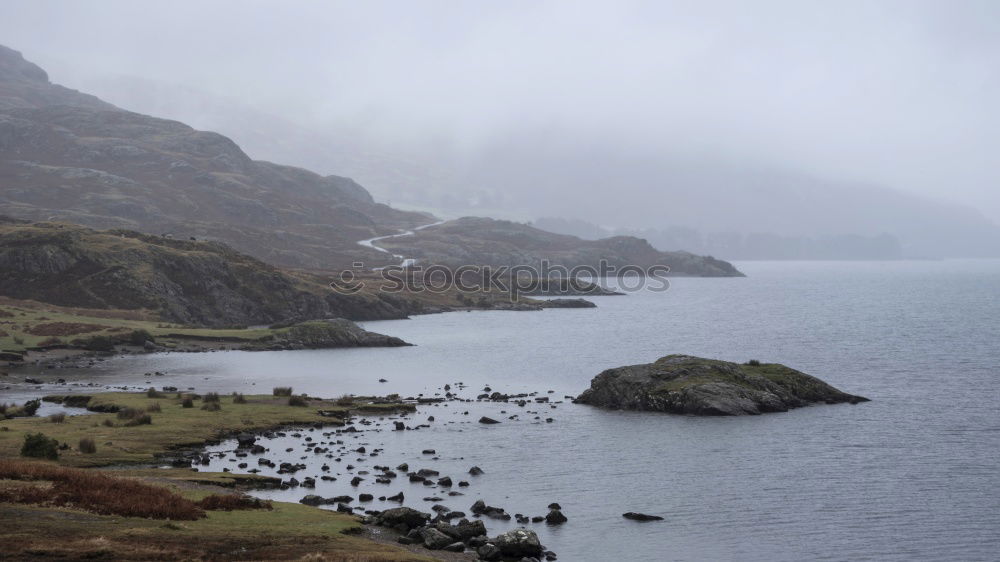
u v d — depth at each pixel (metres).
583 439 64.50
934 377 104.88
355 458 55.97
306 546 29.33
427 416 76.25
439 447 60.81
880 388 94.81
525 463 55.69
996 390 92.81
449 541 35.28
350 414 76.38
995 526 42.19
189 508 33.31
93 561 24.19
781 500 46.75
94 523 29.03
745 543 39.06
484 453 58.88
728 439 64.50
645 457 57.84
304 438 62.81
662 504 45.62
